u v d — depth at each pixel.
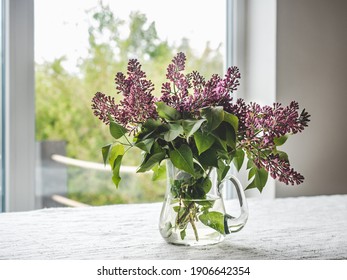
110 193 1.98
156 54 2.03
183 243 1.17
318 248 1.18
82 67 1.91
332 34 2.09
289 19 2.01
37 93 1.83
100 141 1.96
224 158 1.16
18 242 1.21
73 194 1.92
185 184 1.16
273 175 1.17
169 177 1.19
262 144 1.16
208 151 1.13
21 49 1.78
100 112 1.15
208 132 1.08
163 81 2.04
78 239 1.24
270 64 2.01
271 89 2.00
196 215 1.17
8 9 1.75
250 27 2.10
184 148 1.12
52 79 1.86
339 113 2.13
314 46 2.06
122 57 1.98
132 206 1.64
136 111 1.12
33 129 1.81
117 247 1.18
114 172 1.18
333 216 1.51
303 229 1.35
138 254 1.12
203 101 1.13
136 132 1.21
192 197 1.16
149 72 2.02
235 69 1.17
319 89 2.08
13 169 1.79
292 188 2.07
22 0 1.77
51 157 1.87
